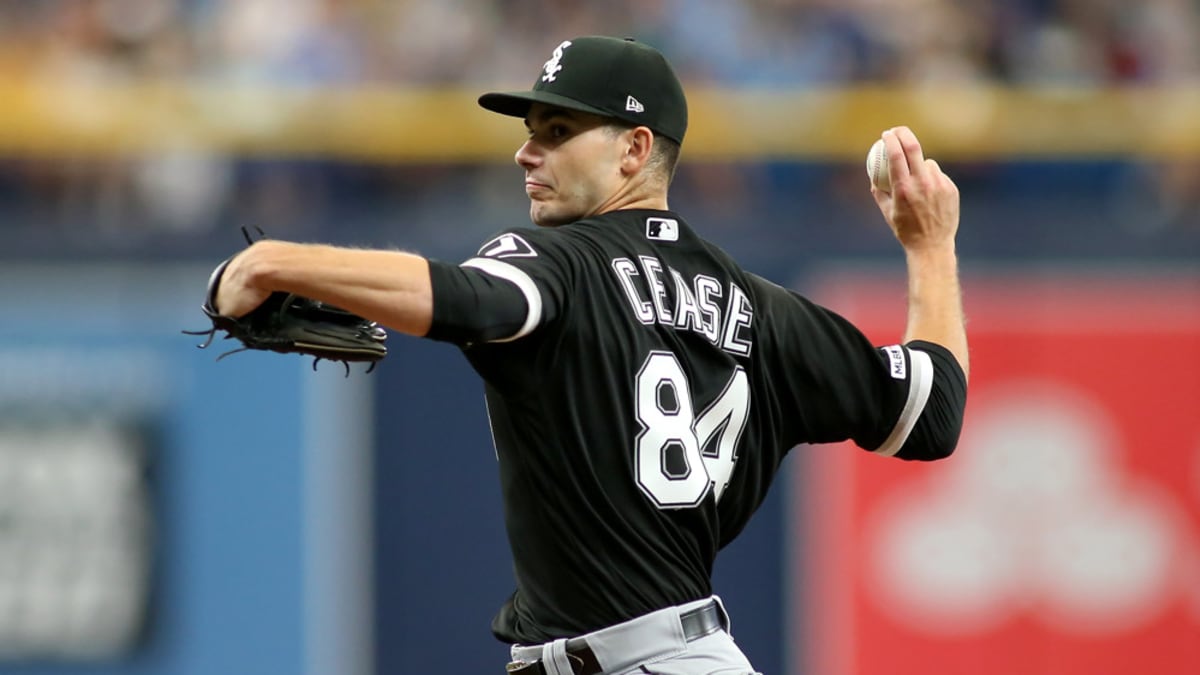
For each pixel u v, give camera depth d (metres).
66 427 25.34
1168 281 26.31
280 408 25.64
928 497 26.09
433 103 28.30
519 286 10.94
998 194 29.56
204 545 25.47
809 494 26.03
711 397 12.12
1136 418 26.16
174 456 25.50
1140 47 33.12
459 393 25.86
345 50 31.38
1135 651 26.02
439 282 10.46
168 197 28.55
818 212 27.08
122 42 31.31
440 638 25.64
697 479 11.95
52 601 25.27
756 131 28.52
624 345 11.65
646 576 11.81
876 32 32.22
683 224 12.45
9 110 28.20
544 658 11.92
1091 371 26.25
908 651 25.89
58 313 25.48
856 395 12.78
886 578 25.97
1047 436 26.22
